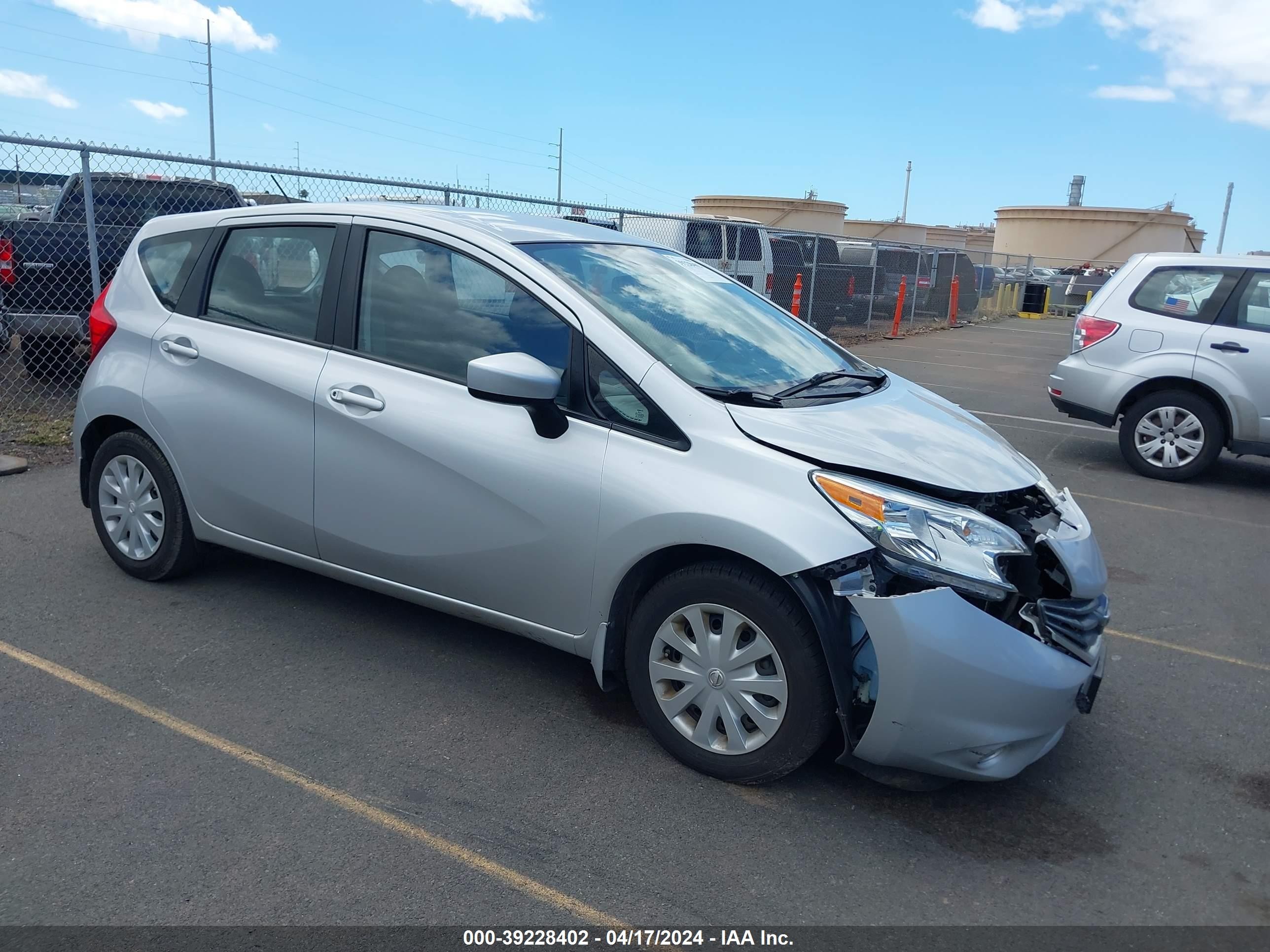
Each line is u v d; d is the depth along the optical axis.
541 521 3.44
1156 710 4.06
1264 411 7.76
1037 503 3.55
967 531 3.04
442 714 3.67
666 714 3.37
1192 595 5.47
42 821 2.91
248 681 3.84
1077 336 8.52
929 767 3.05
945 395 12.42
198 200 9.75
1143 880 2.94
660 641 3.35
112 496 4.70
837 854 2.97
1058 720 3.11
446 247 3.80
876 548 2.96
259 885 2.68
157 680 3.81
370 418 3.76
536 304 3.58
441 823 3.01
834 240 18.78
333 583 4.84
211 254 4.38
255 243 4.27
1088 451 9.34
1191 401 8.01
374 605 4.62
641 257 4.26
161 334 4.39
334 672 3.95
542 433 3.43
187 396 4.27
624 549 3.28
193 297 4.39
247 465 4.13
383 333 3.87
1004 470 3.42
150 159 7.63
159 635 4.19
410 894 2.69
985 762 3.07
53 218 9.13
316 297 4.04
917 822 3.17
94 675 3.82
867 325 20.11
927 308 23.55
